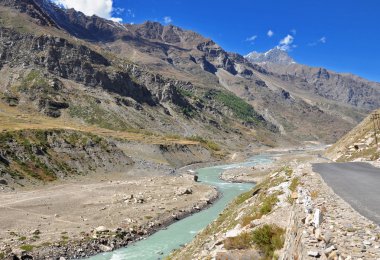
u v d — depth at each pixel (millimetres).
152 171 140875
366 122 86938
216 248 22453
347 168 31500
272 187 30750
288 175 32188
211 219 73500
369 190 18844
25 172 100562
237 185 121125
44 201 78562
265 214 23453
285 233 17141
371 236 10320
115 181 114812
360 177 24594
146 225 66562
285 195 24922
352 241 10031
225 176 143000
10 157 102875
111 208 76938
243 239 19297
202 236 36750
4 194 84062
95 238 57406
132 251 54062
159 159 168125
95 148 132250
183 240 59188
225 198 97000
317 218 11992
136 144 173500
